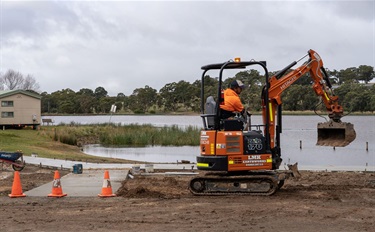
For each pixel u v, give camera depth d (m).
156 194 13.94
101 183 16.30
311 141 50.53
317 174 18.50
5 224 10.68
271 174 13.80
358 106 71.56
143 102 155.12
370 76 103.50
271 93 14.11
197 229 9.98
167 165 22.03
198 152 38.19
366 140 52.62
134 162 26.69
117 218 11.09
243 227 10.09
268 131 13.70
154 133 47.91
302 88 59.81
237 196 13.59
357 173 18.78
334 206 12.09
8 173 19.34
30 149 30.45
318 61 15.06
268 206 12.12
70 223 10.70
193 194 13.81
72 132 47.38
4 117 48.00
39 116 49.91
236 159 13.33
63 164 21.94
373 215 11.09
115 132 48.78
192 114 140.50
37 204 12.89
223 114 13.61
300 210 11.63
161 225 10.38
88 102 154.75
